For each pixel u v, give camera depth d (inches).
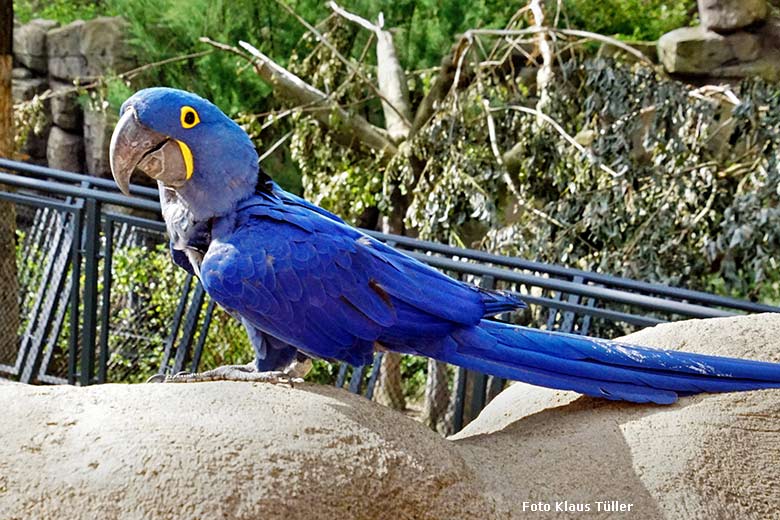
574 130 376.5
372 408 128.0
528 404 149.6
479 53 482.3
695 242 334.0
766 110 319.3
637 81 338.0
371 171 450.6
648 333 156.4
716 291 359.6
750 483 126.6
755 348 148.1
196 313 248.5
